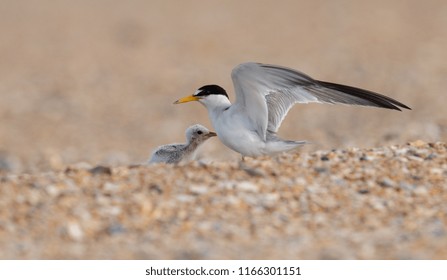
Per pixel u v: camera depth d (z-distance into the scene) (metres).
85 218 8.03
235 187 8.70
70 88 24.66
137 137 19.16
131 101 23.02
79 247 7.57
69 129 20.11
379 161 9.56
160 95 23.62
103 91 24.31
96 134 19.52
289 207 8.40
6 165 16.08
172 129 19.75
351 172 9.20
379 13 34.78
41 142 18.72
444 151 10.02
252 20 35.34
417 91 21.33
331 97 9.45
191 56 28.98
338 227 8.04
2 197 8.37
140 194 8.50
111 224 7.96
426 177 9.14
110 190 8.59
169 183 8.77
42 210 8.16
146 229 7.91
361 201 8.57
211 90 9.96
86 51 30.20
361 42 29.47
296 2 39.03
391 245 7.63
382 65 25.34
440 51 27.19
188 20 35.75
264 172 9.07
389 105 9.40
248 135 9.48
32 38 32.56
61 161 16.48
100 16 37.03
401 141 15.04
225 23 34.91
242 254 7.40
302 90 9.46
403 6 36.22
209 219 8.09
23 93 24.11
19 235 7.74
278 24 34.16
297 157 9.62
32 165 16.12
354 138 16.31
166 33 33.19
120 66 27.80
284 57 27.86
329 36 30.97
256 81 9.03
